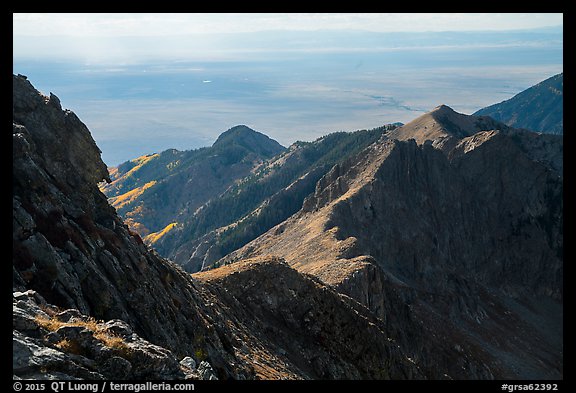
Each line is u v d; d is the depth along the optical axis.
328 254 148.88
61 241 28.23
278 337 58.72
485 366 136.12
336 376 58.34
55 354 18.56
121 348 20.62
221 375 32.62
